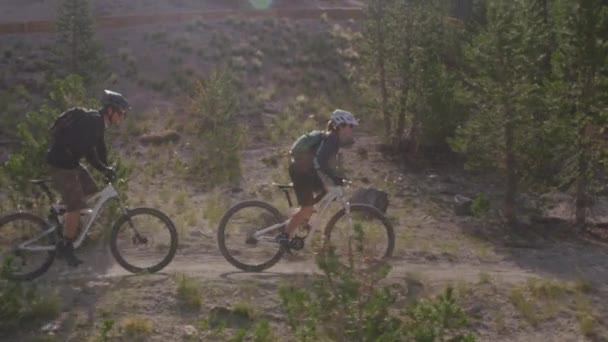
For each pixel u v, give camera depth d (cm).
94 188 867
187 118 1784
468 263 1044
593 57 1269
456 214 1329
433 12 1655
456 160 1638
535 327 832
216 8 2845
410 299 832
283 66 2317
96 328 739
